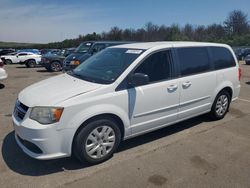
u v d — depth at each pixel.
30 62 21.23
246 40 58.44
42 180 3.32
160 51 4.28
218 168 3.61
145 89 3.96
